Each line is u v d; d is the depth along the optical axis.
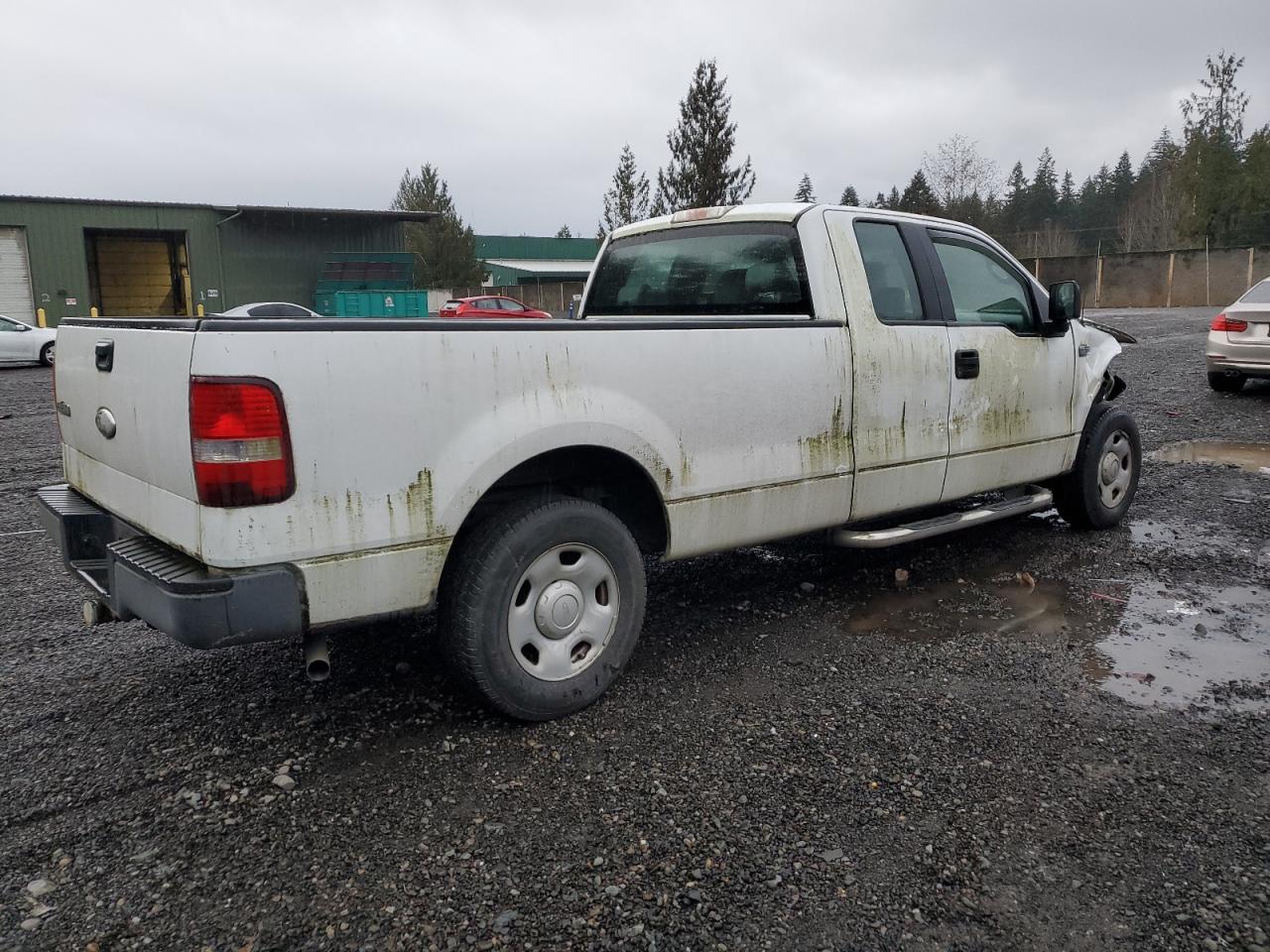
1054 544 5.64
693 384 3.67
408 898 2.44
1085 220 97.69
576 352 3.34
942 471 4.70
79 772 3.10
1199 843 2.62
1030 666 3.85
